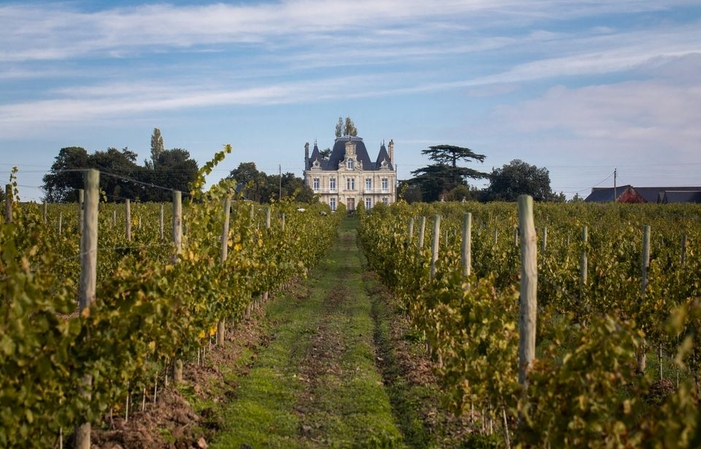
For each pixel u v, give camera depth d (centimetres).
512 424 696
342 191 10819
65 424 531
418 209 3384
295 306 1848
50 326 496
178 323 802
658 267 1143
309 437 782
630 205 4262
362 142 11062
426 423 817
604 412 455
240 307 1225
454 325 792
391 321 1566
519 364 586
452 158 8456
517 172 7769
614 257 1459
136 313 593
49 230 1355
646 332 1035
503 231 2275
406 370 1077
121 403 678
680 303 1123
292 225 2122
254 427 798
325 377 1054
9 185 1034
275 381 1027
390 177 10856
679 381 998
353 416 852
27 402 475
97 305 552
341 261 3447
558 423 470
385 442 752
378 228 2422
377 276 2233
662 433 382
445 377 717
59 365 507
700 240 1591
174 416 768
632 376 476
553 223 3288
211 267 956
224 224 1121
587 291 1258
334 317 1647
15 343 445
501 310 688
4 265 505
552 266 1432
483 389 634
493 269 1653
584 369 475
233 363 1103
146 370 707
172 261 919
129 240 1392
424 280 1187
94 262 595
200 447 710
